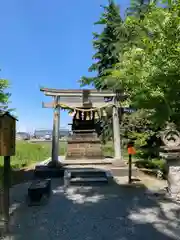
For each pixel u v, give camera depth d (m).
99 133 15.59
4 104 6.95
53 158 9.30
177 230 3.74
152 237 3.48
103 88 14.94
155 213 4.61
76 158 11.20
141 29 3.89
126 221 4.18
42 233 3.68
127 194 6.13
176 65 2.71
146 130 10.66
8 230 3.78
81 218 4.36
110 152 14.29
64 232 3.71
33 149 14.95
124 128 11.54
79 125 12.59
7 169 4.04
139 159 10.80
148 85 2.93
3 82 6.86
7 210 3.88
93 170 8.12
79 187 7.03
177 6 2.88
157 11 3.17
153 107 2.86
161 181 7.67
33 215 4.54
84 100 9.91
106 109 10.77
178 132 6.00
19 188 6.80
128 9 12.90
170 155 5.80
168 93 2.73
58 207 5.05
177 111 2.81
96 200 5.60
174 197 5.73
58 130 9.56
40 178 8.36
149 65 3.10
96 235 3.59
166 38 2.88
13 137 4.26
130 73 3.53
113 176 8.59
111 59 15.86
